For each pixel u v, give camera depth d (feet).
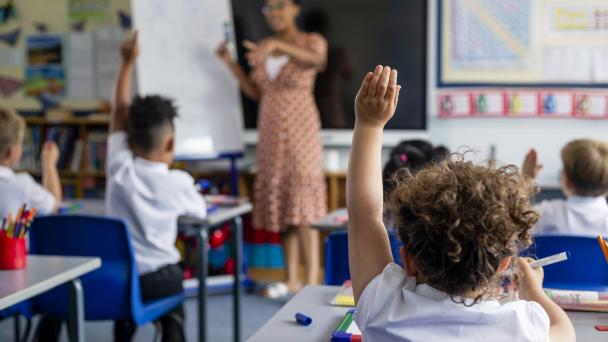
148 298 8.77
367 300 3.54
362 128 3.83
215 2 14.90
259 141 14.78
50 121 16.57
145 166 9.11
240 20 15.47
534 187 3.64
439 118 14.92
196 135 14.78
